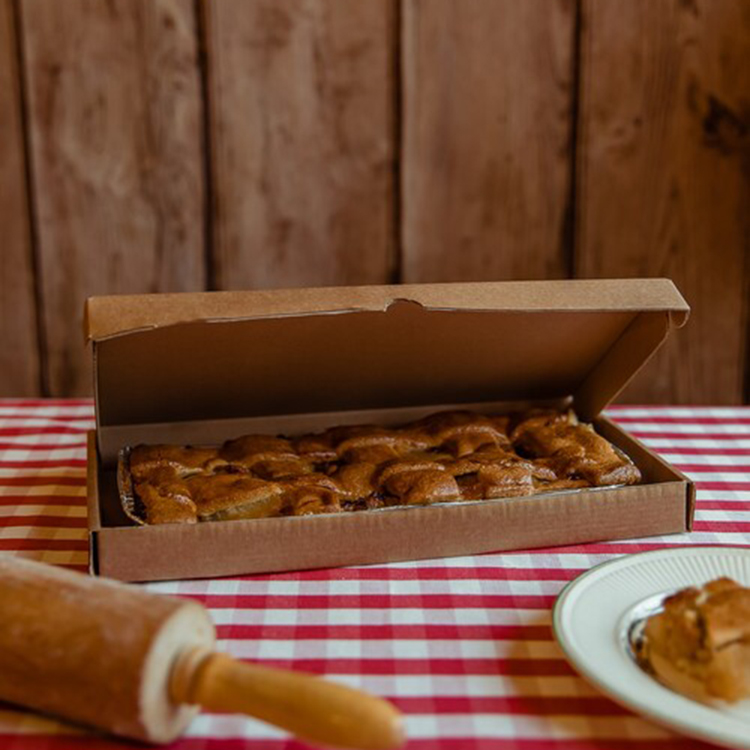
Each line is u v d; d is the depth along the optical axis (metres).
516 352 1.09
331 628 0.78
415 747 0.64
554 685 0.71
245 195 2.08
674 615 0.70
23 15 1.96
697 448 1.19
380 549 0.88
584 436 1.04
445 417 1.09
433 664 0.73
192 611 0.65
